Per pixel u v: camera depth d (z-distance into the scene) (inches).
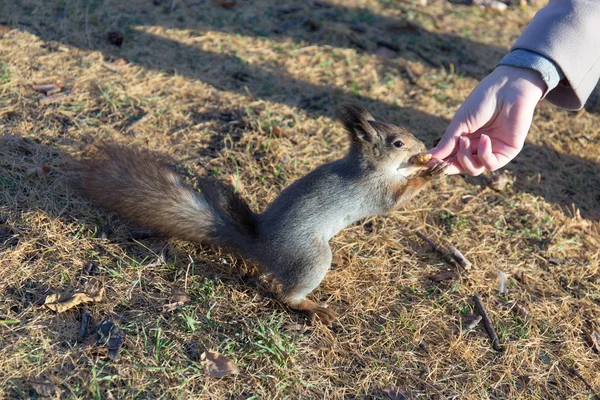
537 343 39.3
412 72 58.8
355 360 36.8
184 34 58.1
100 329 35.3
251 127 49.7
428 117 54.2
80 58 53.1
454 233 44.9
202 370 34.5
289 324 37.8
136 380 33.6
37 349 33.9
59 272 37.5
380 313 39.4
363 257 42.4
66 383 32.9
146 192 39.0
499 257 43.9
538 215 47.1
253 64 56.4
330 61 58.2
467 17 68.0
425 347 38.0
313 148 49.2
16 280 36.6
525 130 39.1
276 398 34.3
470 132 39.3
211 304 37.7
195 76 53.8
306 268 37.6
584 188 50.6
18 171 42.5
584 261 44.7
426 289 41.2
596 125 56.7
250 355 35.5
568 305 41.8
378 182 39.2
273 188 45.4
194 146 47.4
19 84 49.2
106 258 38.9
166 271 39.0
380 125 39.6
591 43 38.8
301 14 63.3
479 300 40.8
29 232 39.1
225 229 38.6
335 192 38.7
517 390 37.0
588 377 38.3
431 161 38.9
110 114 48.5
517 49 39.2
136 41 56.3
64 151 44.6
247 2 63.7
